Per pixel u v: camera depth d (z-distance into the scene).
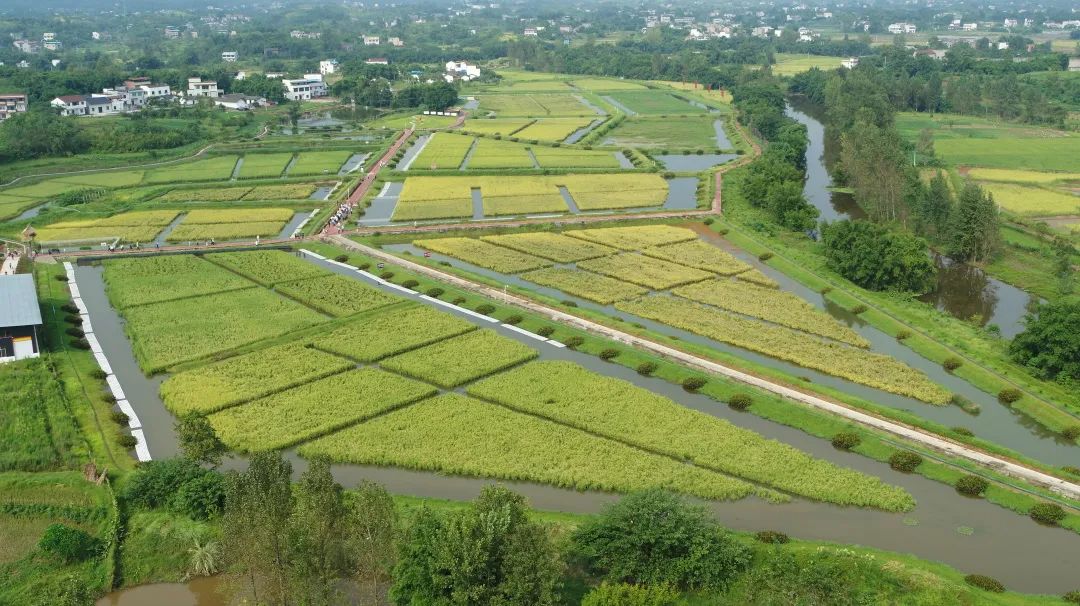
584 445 89.25
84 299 132.75
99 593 66.50
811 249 159.25
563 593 63.22
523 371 106.06
